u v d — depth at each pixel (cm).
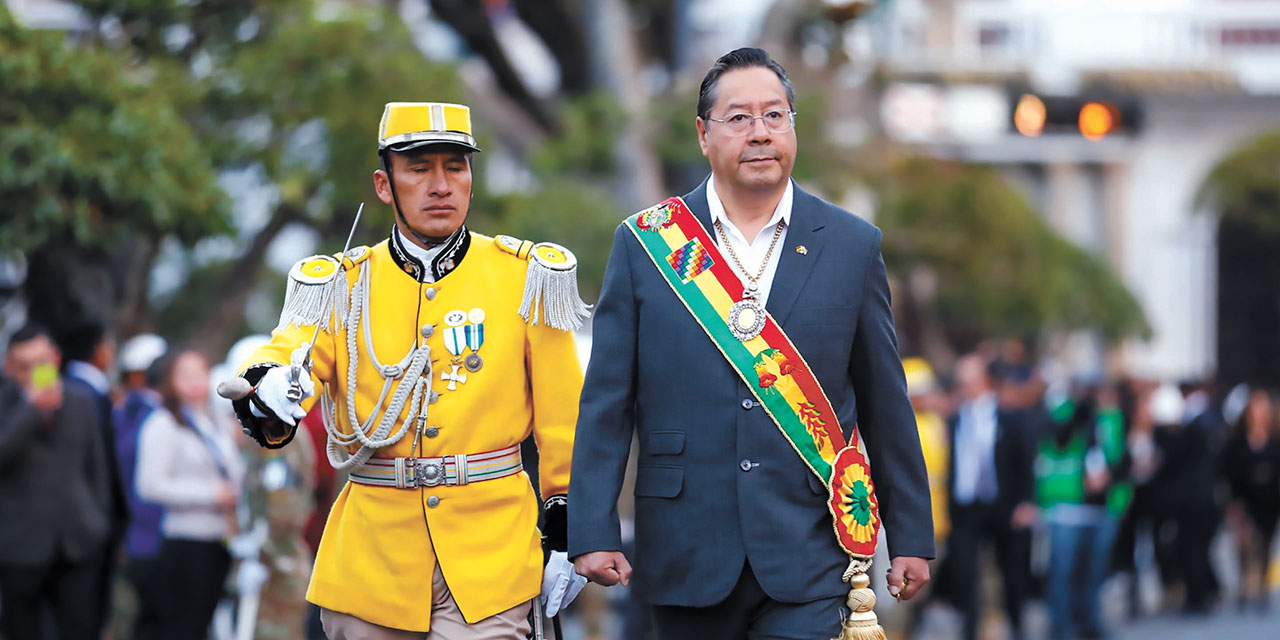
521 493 1418
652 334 1407
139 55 3734
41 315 2967
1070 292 8262
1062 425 3541
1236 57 10825
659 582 1389
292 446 2212
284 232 4491
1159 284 10775
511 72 5978
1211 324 10756
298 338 1388
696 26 6072
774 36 5450
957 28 10300
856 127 5962
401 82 3900
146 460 2367
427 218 1403
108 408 2450
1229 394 4819
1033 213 8000
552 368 1425
